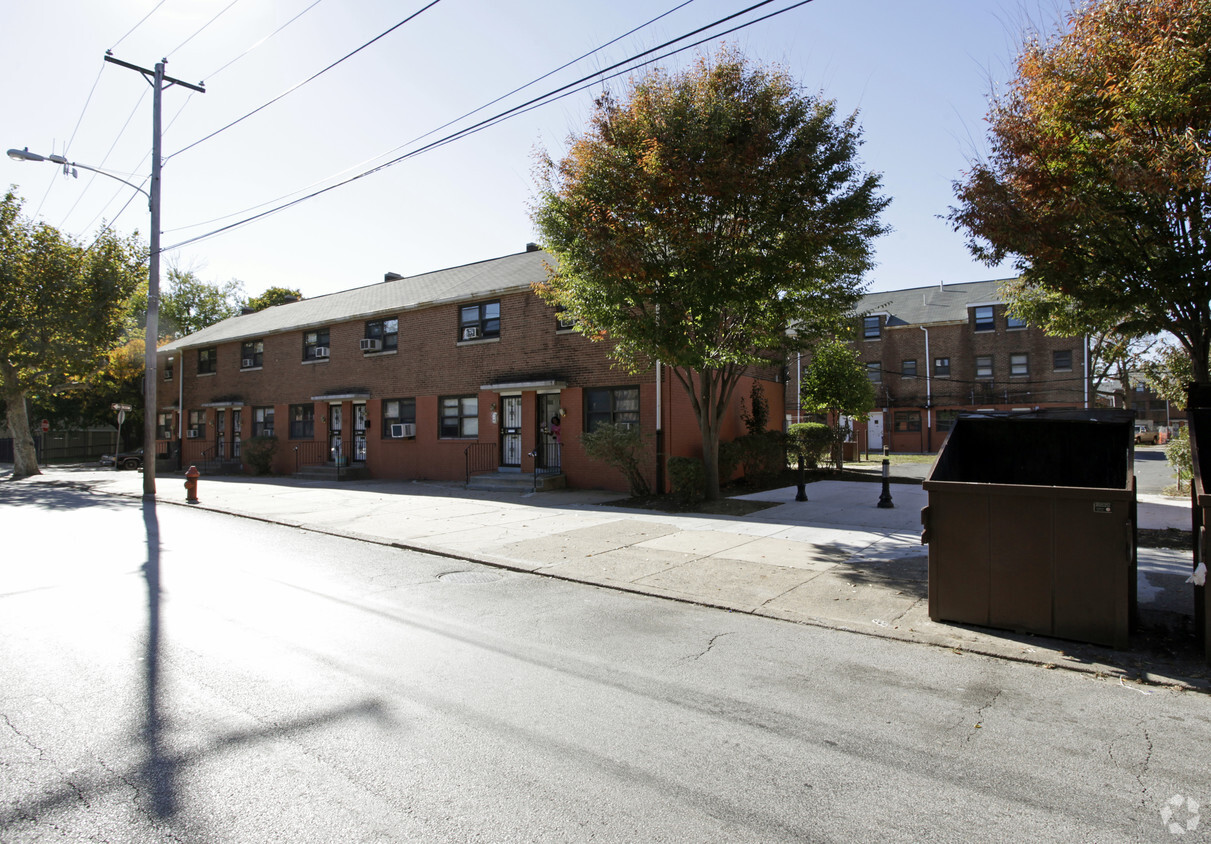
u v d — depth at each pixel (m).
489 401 19.69
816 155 11.20
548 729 4.05
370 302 24.61
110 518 13.43
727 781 3.46
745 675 4.98
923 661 5.28
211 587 7.52
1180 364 13.86
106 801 3.22
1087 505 5.52
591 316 12.36
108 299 25.58
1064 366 37.50
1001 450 7.30
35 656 5.23
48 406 37.66
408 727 4.05
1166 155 6.70
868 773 3.56
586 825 3.05
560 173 11.77
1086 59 7.80
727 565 8.45
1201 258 7.51
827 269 11.94
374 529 11.51
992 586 5.88
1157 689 4.72
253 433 28.03
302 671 4.96
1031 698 4.57
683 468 13.48
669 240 11.09
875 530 10.80
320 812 3.14
